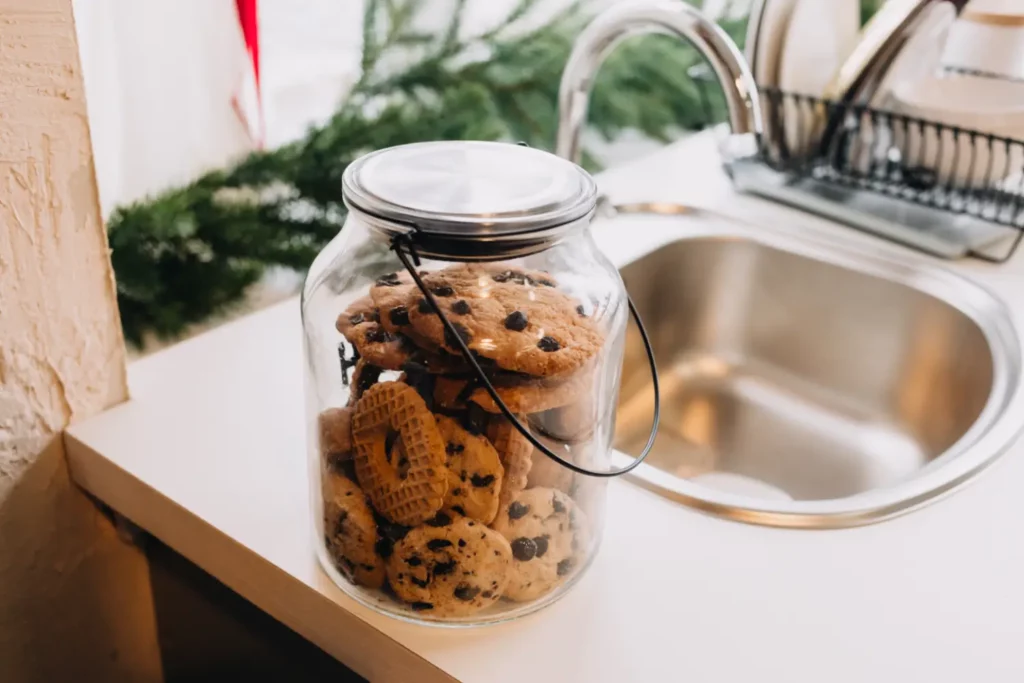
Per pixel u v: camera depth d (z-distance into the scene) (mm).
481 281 591
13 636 746
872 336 1000
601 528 647
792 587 633
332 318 614
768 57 1058
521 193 575
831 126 1057
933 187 1047
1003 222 984
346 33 948
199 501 676
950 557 655
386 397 574
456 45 980
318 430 610
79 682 805
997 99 1086
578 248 631
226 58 860
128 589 816
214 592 753
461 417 576
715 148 1276
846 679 579
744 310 1076
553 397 571
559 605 617
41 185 658
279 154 883
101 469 712
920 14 989
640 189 1134
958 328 933
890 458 963
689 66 1305
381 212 554
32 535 731
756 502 689
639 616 612
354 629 614
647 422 1007
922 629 607
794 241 1031
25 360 687
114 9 788
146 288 823
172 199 821
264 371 800
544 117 1087
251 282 890
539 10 1083
